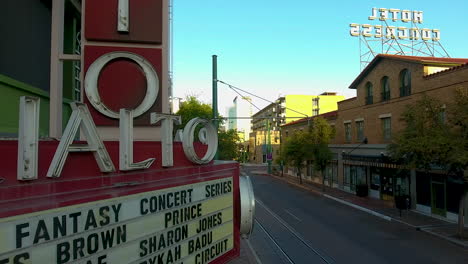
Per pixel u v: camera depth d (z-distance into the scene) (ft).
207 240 18.80
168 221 15.44
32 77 26.35
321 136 108.37
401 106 78.13
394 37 114.11
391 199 84.53
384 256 42.34
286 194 102.89
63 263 10.57
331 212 72.79
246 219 22.56
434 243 48.70
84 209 11.30
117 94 21.75
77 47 36.99
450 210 63.36
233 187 22.31
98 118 21.30
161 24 23.09
